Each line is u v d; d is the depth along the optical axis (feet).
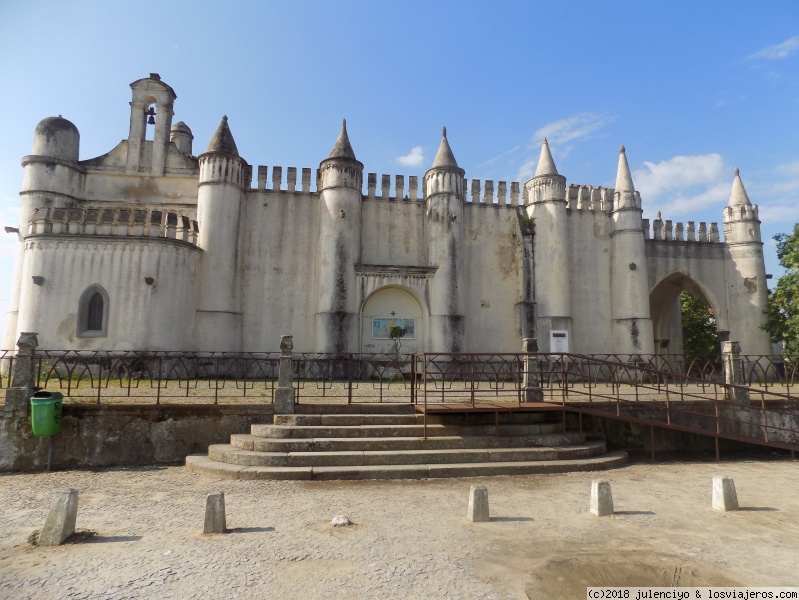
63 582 16.79
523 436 38.11
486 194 87.92
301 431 35.99
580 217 90.12
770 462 41.24
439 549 19.83
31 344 35.94
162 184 81.82
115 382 56.39
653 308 107.04
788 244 86.07
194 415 37.42
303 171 82.64
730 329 93.15
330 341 75.25
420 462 34.17
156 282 65.98
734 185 96.99
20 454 34.53
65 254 65.36
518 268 85.56
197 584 16.63
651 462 39.91
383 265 78.74
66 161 77.61
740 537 21.66
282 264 79.82
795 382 76.89
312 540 20.74
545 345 82.17
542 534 21.71
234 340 75.05
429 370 77.77
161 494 28.14
